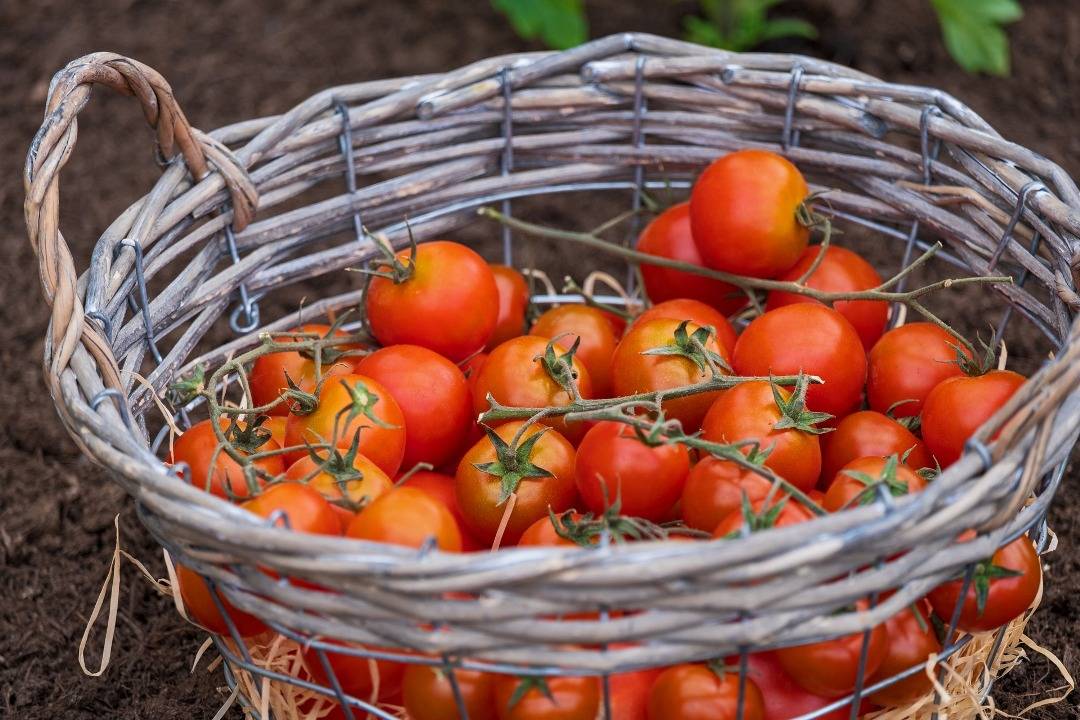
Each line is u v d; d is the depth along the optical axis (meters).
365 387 1.03
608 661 0.93
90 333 1.01
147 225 1.08
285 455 1.05
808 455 1.02
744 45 1.68
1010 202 1.09
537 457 1.04
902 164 1.14
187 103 1.66
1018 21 1.74
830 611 0.94
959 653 1.05
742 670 0.96
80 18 1.82
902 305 1.18
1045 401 0.94
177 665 1.18
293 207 1.50
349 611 0.94
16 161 1.57
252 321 1.15
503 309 1.16
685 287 1.16
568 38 1.52
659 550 0.91
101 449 0.97
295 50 1.75
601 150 1.19
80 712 1.16
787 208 1.10
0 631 1.20
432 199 1.18
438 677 0.99
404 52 1.74
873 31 1.75
